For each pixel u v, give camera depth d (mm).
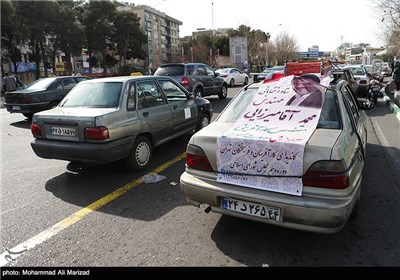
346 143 2811
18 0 33875
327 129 2957
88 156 4340
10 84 15055
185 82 11805
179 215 3611
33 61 41875
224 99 14672
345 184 2508
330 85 3568
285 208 2543
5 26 31859
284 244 2979
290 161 2594
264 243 3004
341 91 3578
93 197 4156
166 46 92812
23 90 10453
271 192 2641
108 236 3193
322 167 2502
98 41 48875
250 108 3537
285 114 3260
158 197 4125
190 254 2857
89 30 47594
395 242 2967
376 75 15547
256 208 2699
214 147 2928
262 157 2699
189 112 6340
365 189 4195
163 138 5590
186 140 7035
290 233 3158
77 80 11375
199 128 6918
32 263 2797
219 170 2898
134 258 2822
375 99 12141
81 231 3303
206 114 7211
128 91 4949
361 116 4461
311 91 3467
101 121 4312
